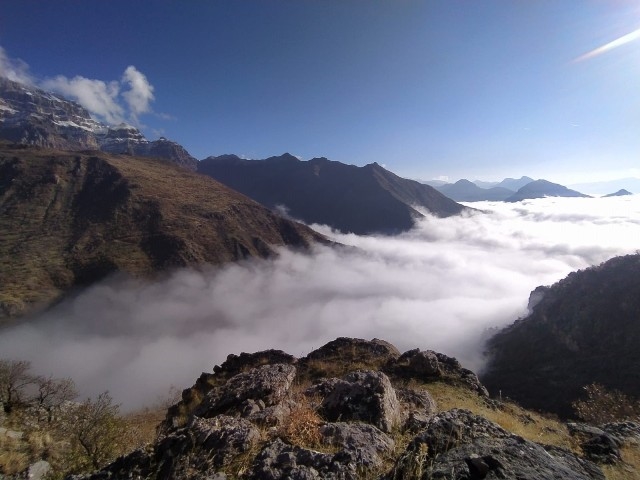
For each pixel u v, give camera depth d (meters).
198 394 17.45
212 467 4.50
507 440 4.32
